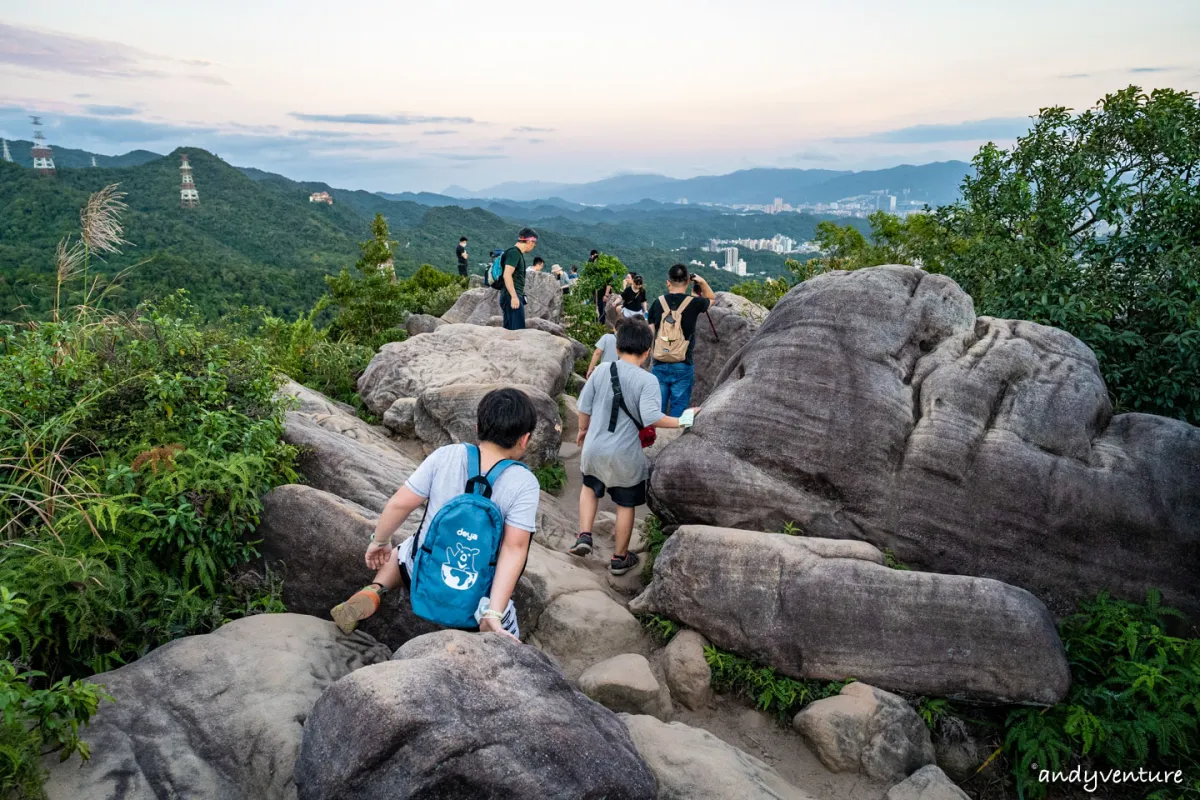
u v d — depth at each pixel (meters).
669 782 3.05
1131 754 3.71
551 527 6.09
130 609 3.41
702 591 4.23
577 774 2.52
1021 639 3.79
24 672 2.77
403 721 2.33
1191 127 7.52
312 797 2.39
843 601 3.99
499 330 10.14
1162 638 4.03
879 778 3.58
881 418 4.90
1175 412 6.35
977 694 3.80
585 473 5.28
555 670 2.97
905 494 4.77
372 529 4.09
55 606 3.11
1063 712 3.81
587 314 16.84
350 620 3.49
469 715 2.47
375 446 7.02
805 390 5.07
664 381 7.27
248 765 2.78
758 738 3.88
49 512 3.68
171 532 3.73
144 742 2.76
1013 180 8.51
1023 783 3.62
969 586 3.93
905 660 3.88
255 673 3.16
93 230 5.19
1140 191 7.75
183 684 3.06
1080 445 4.77
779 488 4.91
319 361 10.46
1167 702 3.74
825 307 5.44
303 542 4.06
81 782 2.55
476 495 3.10
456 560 3.05
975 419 4.88
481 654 2.79
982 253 8.19
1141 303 6.96
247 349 5.43
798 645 4.00
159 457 3.97
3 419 4.07
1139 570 4.48
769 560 4.18
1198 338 6.07
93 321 5.17
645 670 3.98
